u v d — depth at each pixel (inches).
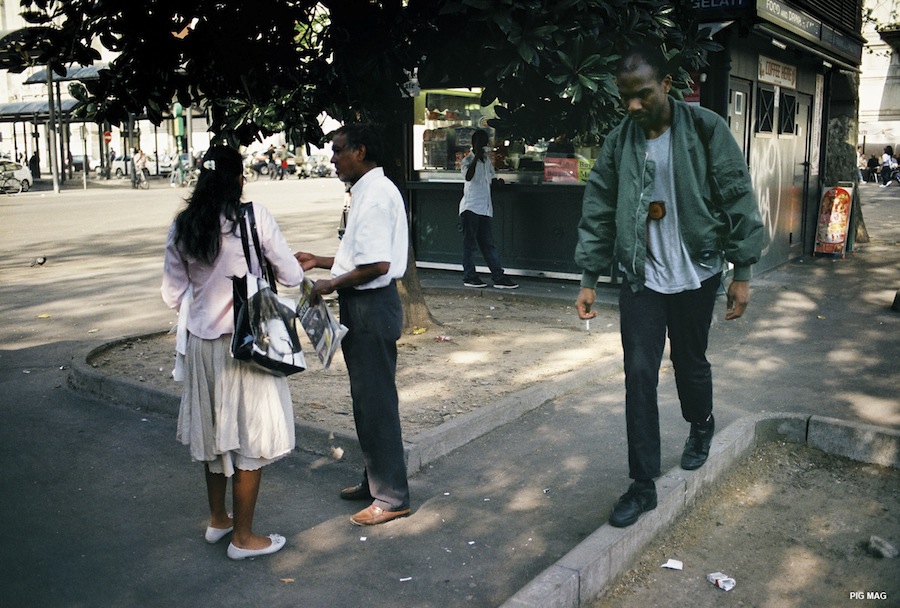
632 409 146.6
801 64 462.6
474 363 262.4
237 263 139.8
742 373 257.0
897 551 147.1
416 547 150.3
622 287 149.5
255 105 243.3
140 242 633.0
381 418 156.9
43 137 1963.6
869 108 1523.1
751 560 146.6
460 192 424.8
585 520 159.2
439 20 226.7
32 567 143.1
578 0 208.8
